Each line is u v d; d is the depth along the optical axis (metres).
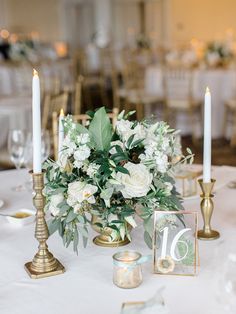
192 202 1.96
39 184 1.35
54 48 10.88
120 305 1.22
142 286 1.30
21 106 4.20
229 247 1.15
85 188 1.38
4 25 12.05
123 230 1.45
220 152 5.74
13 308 1.22
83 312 1.19
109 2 12.10
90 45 11.14
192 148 5.93
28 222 1.77
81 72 9.09
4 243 1.61
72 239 1.42
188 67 6.22
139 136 1.48
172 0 11.73
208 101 1.51
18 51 8.73
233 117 6.32
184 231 1.37
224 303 1.14
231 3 11.20
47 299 1.26
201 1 11.47
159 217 1.37
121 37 12.33
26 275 1.39
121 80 10.02
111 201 1.45
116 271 1.31
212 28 11.46
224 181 2.20
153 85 6.93
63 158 1.43
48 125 3.66
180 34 11.78
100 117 1.44
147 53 9.10
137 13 12.15
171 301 1.22
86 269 1.41
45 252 1.40
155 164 1.44
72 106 7.15
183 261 1.36
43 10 12.38
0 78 7.60
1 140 3.80
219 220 1.75
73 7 12.61
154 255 1.37
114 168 1.40
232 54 7.20
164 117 6.41
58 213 1.41
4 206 1.95
